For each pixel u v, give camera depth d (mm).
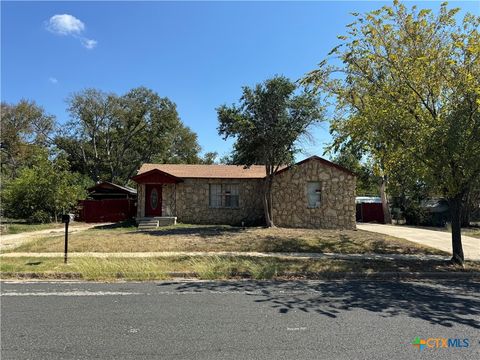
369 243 15234
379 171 13195
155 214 23234
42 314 6273
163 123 50438
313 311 6602
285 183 21688
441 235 19203
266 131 18812
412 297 7836
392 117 10992
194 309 6656
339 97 13867
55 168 25719
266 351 4719
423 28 11703
